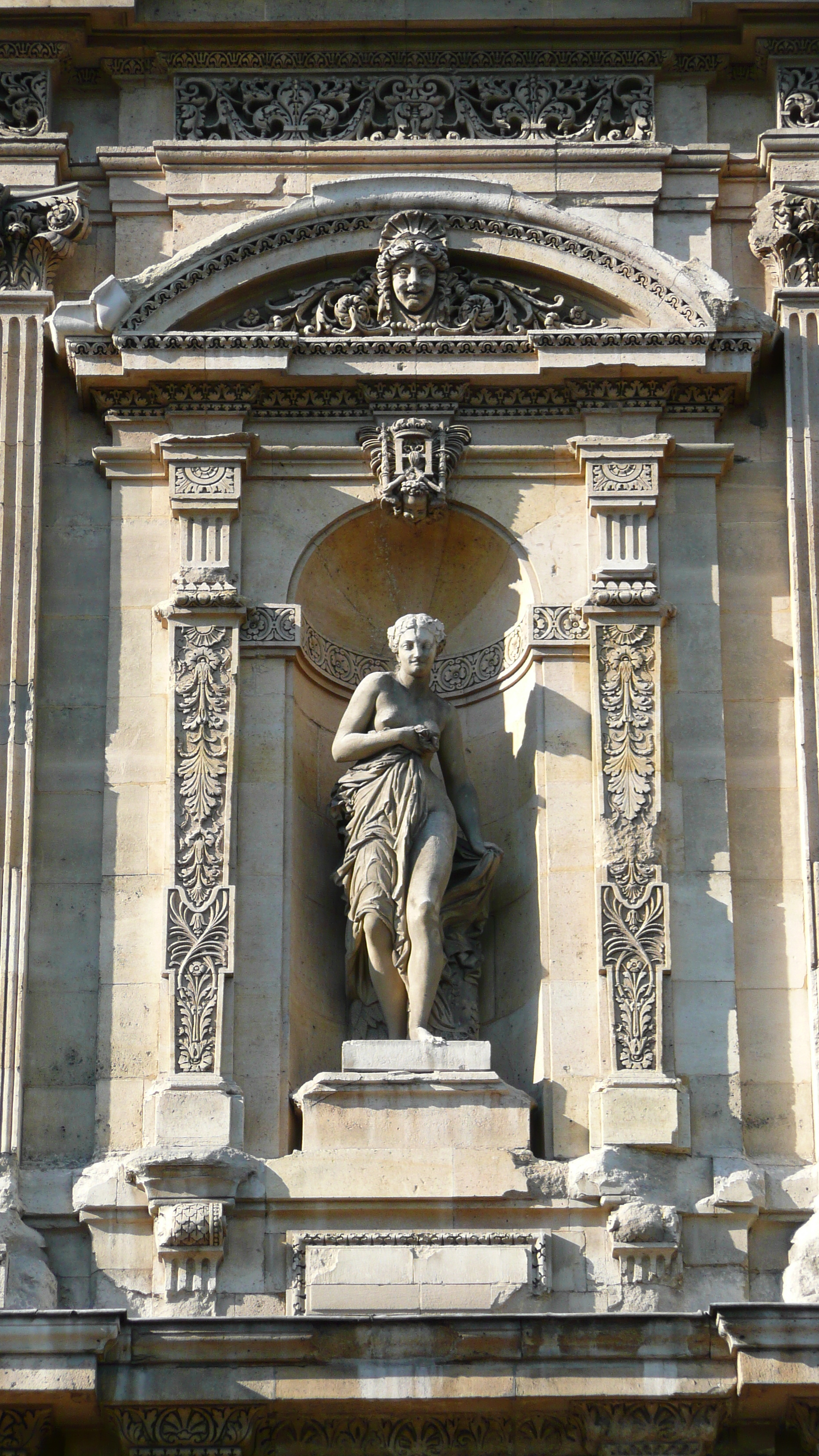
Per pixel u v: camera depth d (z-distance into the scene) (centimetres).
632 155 2781
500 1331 2289
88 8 2781
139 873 2544
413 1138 2428
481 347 2695
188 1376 2284
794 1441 2331
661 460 2670
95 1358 2255
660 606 2611
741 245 2791
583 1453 2314
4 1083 2455
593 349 2686
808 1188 2434
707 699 2602
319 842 2641
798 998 2519
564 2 2816
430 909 2527
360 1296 2375
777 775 2589
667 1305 2386
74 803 2572
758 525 2677
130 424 2691
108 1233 2408
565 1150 2453
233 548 2639
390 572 2738
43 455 2694
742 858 2562
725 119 2820
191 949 2497
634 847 2536
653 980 2492
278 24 2805
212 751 2562
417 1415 2312
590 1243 2405
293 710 2616
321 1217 2406
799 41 2828
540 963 2531
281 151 2781
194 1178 2403
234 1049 2477
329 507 2677
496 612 2716
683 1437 2298
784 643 2633
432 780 2597
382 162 2781
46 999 2506
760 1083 2488
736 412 2719
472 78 2825
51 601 2641
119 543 2655
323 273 2742
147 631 2627
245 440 2666
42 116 2795
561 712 2602
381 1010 2558
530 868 2588
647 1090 2452
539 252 2725
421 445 2678
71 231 2739
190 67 2830
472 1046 2467
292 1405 2289
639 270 2714
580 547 2659
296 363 2691
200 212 2773
